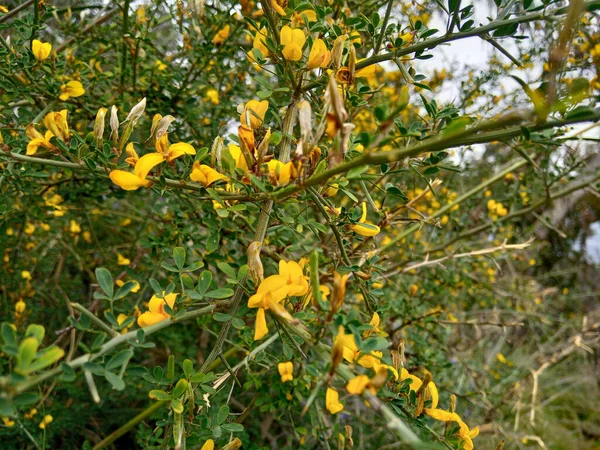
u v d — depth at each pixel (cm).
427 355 41
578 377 82
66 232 49
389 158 14
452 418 18
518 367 67
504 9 20
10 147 21
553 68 13
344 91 21
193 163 19
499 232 58
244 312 19
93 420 46
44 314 51
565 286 103
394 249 56
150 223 48
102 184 37
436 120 21
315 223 22
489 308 70
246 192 19
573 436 78
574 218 100
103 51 39
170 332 45
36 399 12
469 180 65
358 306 42
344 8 29
